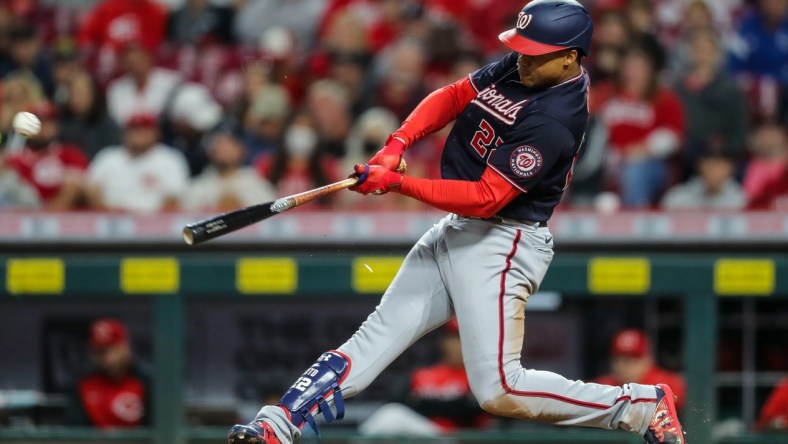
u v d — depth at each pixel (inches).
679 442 619.2
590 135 1100.5
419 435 882.8
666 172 1151.6
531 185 577.9
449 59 1268.5
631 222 886.4
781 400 907.4
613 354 924.6
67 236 895.1
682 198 1114.7
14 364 965.2
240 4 1414.9
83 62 1337.4
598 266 868.6
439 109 610.5
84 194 1129.4
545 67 577.0
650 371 919.7
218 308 952.9
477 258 603.8
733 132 1212.5
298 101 1244.5
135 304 969.5
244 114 1182.3
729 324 950.4
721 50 1267.2
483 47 1382.9
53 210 979.3
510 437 884.0
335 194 1069.1
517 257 605.9
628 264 868.6
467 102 612.7
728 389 948.6
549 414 613.3
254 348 956.0
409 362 991.0
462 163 603.2
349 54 1256.8
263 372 957.2
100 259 880.3
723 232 881.5
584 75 596.4
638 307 952.9
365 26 1305.4
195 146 1195.3
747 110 1224.2
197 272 874.8
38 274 879.1
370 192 583.2
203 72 1349.7
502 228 606.5
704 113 1206.3
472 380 606.2
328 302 952.9
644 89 1170.0
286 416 585.9
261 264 875.4
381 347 613.9
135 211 916.6
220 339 955.3
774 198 1119.0
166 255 885.2
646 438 625.6
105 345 924.0
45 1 1485.0
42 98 1273.4
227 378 955.3
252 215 566.6
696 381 867.4
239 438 573.9
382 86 1210.0
